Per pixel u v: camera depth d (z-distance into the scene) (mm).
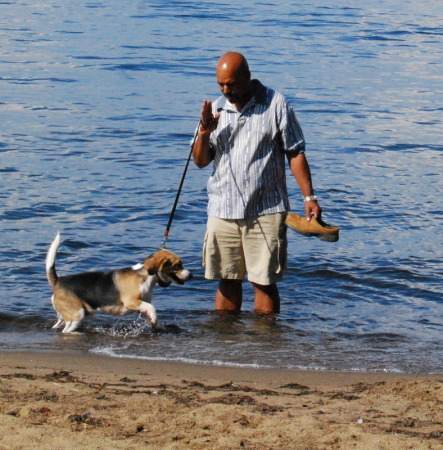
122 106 21125
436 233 12234
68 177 14797
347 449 4938
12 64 26250
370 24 38438
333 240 8008
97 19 37500
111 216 12711
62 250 11086
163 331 8453
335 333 8484
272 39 33375
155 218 12703
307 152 17172
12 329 8469
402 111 21500
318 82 25109
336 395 6160
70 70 25750
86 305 8500
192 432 5160
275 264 8648
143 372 6926
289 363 7406
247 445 4957
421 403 5938
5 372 6664
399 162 16609
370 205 13609
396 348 8016
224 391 6242
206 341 8117
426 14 42812
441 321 8953
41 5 41312
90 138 17812
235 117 8312
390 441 5059
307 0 47844
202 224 12555
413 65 28781
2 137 17484
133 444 4906
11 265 10438
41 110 20297
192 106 21438
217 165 8562
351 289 9930
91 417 5379
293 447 4949
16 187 13992
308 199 8195
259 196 8461
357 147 17703
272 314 9031
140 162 16094
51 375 6562
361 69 27594
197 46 31141
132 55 28734
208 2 45219
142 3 43688
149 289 8578
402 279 10273
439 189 14688
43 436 4980
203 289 9914
